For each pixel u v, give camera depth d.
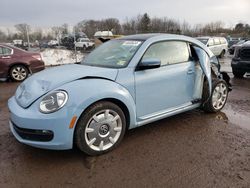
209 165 3.03
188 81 4.21
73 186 2.64
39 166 3.00
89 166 3.00
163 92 3.86
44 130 2.88
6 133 3.91
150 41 3.82
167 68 3.90
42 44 25.69
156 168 2.97
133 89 3.46
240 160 3.15
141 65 3.51
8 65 8.62
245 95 6.43
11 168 2.96
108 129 3.26
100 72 3.31
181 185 2.66
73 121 2.91
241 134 3.93
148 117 3.73
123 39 4.25
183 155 3.26
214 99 4.76
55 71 3.60
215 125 4.28
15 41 22.67
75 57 15.35
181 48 4.20
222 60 16.33
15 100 3.38
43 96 2.98
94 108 3.06
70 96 2.92
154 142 3.62
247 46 8.54
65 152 3.31
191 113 4.88
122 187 2.63
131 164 3.04
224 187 2.63
